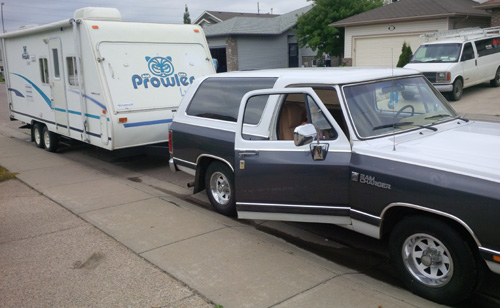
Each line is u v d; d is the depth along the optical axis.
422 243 3.85
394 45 21.00
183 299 3.85
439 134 4.53
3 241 5.28
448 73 14.23
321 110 4.50
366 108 4.54
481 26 20.94
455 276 3.59
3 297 3.98
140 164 9.73
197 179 6.38
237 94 5.89
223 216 6.17
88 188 7.55
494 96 15.02
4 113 19.80
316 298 3.83
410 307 3.67
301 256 4.71
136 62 8.72
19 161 9.91
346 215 4.34
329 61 28.45
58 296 3.97
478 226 3.38
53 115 10.20
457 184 3.49
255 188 4.97
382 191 3.95
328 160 4.37
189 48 9.57
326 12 26.20
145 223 5.78
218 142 5.87
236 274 4.30
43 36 9.95
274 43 33.44
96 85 8.37
